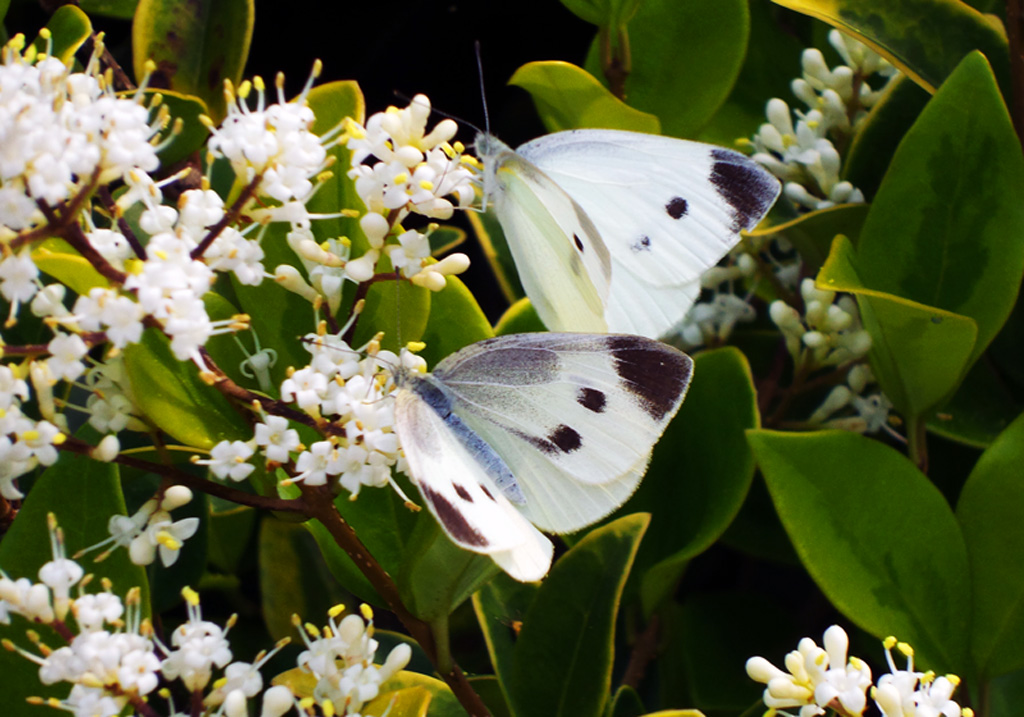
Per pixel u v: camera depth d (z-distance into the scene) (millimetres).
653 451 409
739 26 425
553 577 390
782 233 422
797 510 388
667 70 428
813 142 420
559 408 384
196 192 370
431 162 378
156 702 405
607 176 404
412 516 392
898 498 390
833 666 371
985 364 424
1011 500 391
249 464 373
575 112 417
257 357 383
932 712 369
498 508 377
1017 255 398
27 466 365
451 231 435
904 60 412
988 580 391
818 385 423
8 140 357
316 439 385
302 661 371
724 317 432
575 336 383
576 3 421
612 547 389
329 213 388
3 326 401
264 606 420
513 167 399
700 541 397
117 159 362
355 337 388
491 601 407
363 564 379
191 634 366
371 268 377
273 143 370
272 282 387
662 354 380
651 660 428
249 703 413
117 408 375
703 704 424
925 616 390
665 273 401
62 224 361
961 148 398
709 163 398
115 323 362
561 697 388
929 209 400
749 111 447
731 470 399
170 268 363
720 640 429
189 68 407
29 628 376
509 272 429
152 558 372
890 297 388
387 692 379
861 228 414
